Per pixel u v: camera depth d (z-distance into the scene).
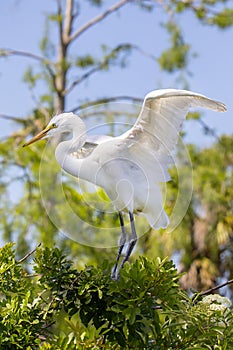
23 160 26.62
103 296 8.31
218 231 24.64
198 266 24.47
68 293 8.42
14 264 8.84
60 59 28.45
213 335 8.20
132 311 7.87
